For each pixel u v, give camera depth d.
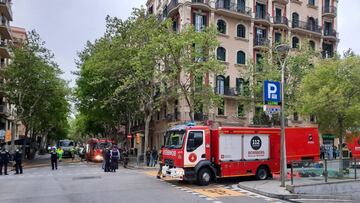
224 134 20.64
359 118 23.72
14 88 43.59
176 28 45.72
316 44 54.69
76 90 49.16
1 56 52.59
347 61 24.72
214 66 31.38
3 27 49.59
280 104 18.50
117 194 16.09
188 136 19.89
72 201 14.27
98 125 61.03
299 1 53.62
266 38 49.50
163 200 14.55
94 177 23.64
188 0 43.94
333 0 57.53
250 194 16.73
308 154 23.72
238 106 46.12
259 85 39.44
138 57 33.47
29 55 43.12
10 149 46.97
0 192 17.12
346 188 18.47
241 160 21.08
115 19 39.31
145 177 23.56
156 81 37.91
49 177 24.27
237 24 47.50
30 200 14.63
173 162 20.39
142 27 37.69
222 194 16.56
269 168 22.00
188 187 19.02
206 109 34.41
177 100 45.22
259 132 21.86
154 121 52.72
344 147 42.00
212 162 20.53
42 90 44.72
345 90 24.12
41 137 83.81
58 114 53.44
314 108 23.92
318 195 17.03
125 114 47.22
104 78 40.03
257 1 49.62
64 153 64.25
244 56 47.59
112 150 28.92
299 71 38.28
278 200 15.37
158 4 54.03
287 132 23.17
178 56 31.52
